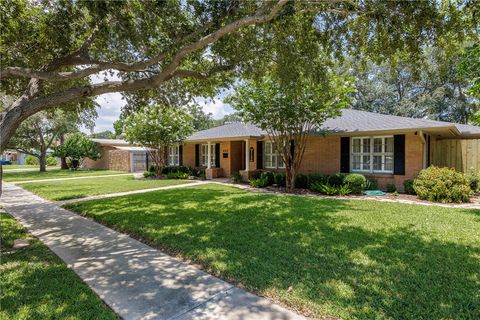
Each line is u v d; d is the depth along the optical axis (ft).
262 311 9.50
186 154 66.44
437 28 16.69
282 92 31.81
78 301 10.24
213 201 29.60
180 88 29.19
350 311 9.20
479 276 11.52
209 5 18.11
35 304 10.03
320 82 25.26
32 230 20.24
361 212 23.49
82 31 19.04
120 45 20.25
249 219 21.47
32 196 36.11
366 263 12.96
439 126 31.04
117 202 29.84
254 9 18.13
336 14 19.27
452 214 22.54
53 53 19.69
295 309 9.57
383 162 37.73
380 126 35.91
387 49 19.25
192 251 14.97
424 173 30.81
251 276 11.89
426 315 8.95
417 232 17.66
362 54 22.89
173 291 11.03
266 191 37.96
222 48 21.70
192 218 22.08
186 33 18.16
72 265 13.75
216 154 60.70
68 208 27.99
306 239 16.48
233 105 38.24
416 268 12.37
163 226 19.93
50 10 17.44
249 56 23.25
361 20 18.72
